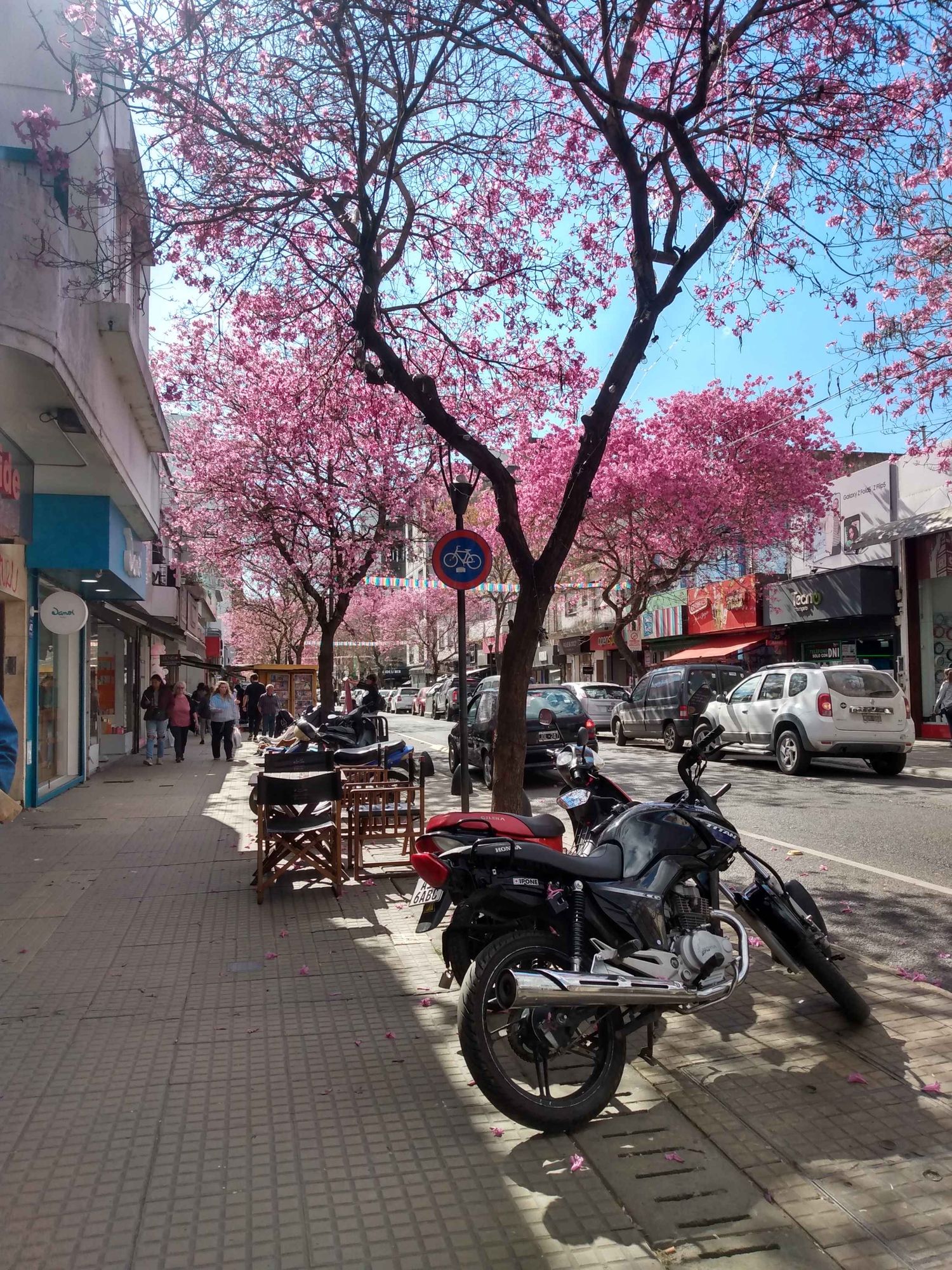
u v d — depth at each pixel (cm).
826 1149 332
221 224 836
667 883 392
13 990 516
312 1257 276
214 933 628
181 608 2509
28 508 1160
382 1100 380
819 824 983
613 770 1527
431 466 1578
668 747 1886
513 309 1006
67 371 825
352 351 998
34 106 796
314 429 1572
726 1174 318
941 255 1195
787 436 2362
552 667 5200
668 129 661
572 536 677
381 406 1304
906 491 2245
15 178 739
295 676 3055
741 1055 413
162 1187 314
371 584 2633
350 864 820
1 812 248
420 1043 438
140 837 1015
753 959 545
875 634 2402
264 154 776
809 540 2536
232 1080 400
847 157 777
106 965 561
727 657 2838
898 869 773
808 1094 374
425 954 578
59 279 780
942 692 1856
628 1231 287
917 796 1164
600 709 2358
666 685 1914
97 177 883
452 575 762
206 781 1625
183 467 1820
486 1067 336
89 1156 336
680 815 415
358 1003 493
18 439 1005
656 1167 324
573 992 338
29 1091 389
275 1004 492
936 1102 364
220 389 1686
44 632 1388
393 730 3127
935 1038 423
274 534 1780
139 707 2473
